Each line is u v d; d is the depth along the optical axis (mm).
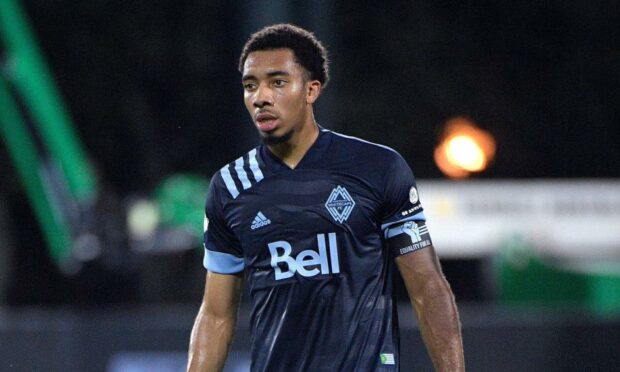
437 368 16031
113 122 59625
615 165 61500
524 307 43344
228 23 33906
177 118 59719
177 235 43000
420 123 60125
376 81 60031
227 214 16172
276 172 15961
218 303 16922
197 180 51312
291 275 15812
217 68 59125
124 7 58781
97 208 42594
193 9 58875
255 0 33156
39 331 31188
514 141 61000
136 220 43500
